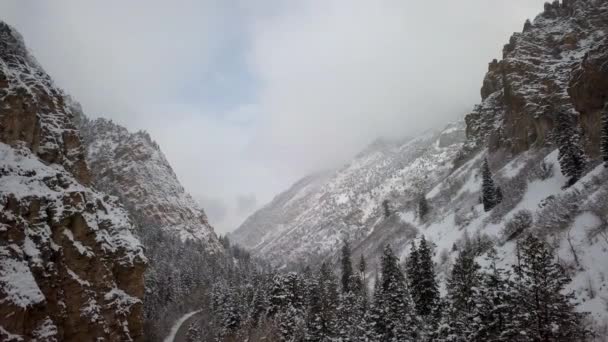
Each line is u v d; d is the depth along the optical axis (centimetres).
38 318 2142
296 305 6650
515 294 2319
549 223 4394
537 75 9700
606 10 10219
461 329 2755
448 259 6506
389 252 6234
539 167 7075
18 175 2536
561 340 2091
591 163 5516
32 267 2225
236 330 6925
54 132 3491
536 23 11819
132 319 3297
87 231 3006
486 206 7431
